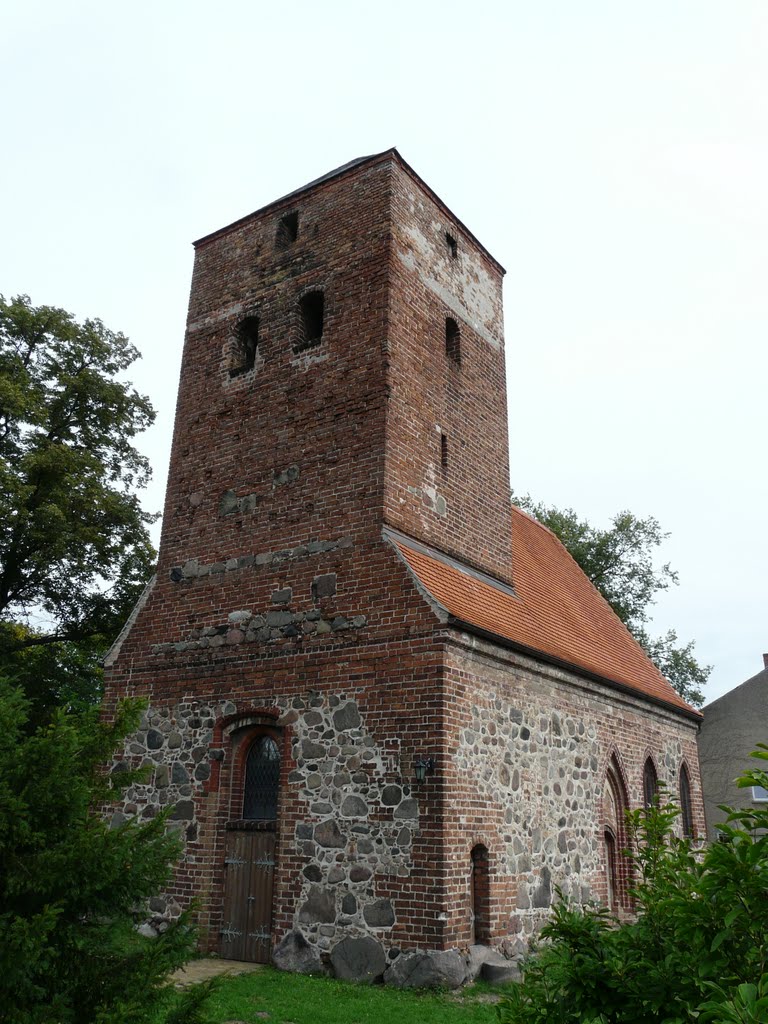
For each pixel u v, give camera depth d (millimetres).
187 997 6133
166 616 15273
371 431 13945
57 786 6102
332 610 13180
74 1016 5641
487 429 17047
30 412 20109
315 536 13883
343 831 11859
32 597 22219
